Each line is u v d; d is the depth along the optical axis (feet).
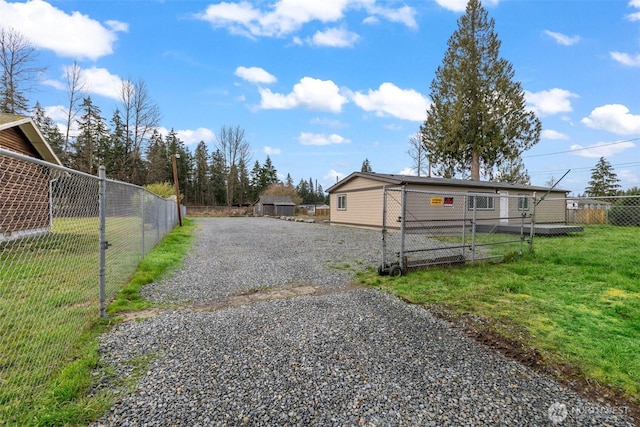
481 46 70.28
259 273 18.98
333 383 7.43
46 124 90.89
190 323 10.98
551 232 36.17
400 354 8.93
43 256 11.41
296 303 13.41
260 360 8.45
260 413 6.31
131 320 11.25
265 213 124.26
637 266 19.33
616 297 13.96
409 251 18.95
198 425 5.92
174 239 34.12
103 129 103.50
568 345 9.50
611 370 8.13
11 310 10.62
